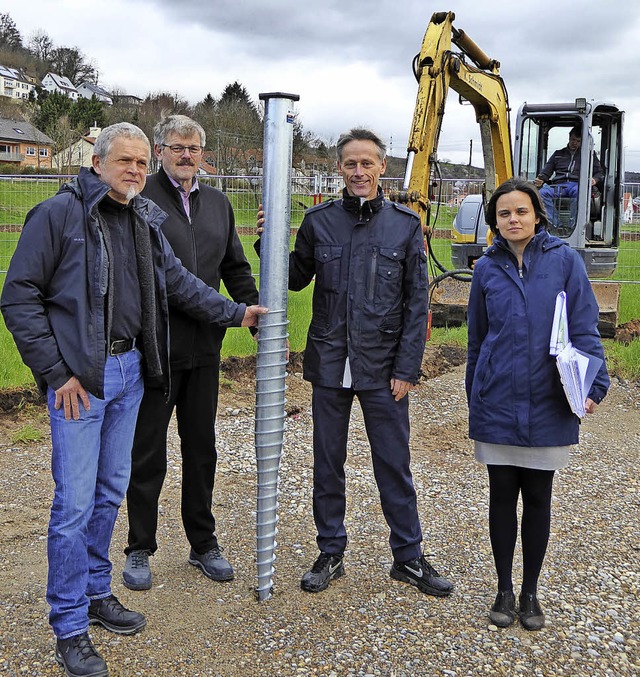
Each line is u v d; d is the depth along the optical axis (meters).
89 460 3.04
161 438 3.70
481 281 3.54
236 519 4.62
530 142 11.52
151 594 3.69
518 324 3.37
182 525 4.52
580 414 3.21
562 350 3.27
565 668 3.16
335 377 3.71
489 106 10.09
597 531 4.56
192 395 3.78
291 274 3.94
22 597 3.63
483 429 3.44
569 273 3.40
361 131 3.60
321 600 3.67
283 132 3.46
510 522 3.51
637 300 12.53
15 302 2.87
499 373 3.39
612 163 11.52
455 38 9.22
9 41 102.94
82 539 3.04
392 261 3.66
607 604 3.69
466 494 5.14
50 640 3.28
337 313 3.71
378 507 4.86
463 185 13.34
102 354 2.97
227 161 39.97
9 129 64.38
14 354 7.43
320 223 3.77
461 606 3.64
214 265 3.83
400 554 3.83
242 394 7.34
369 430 3.80
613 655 3.26
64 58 103.62
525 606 3.48
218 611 3.55
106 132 2.96
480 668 3.14
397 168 18.14
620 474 5.61
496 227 3.50
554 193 11.06
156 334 3.26
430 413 7.20
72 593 3.03
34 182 12.97
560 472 5.61
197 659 3.16
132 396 3.23
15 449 5.73
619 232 11.57
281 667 3.12
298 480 5.29
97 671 2.98
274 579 3.87
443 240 14.23
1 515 4.57
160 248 3.23
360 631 3.40
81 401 2.99
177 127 3.57
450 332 10.56
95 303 2.96
